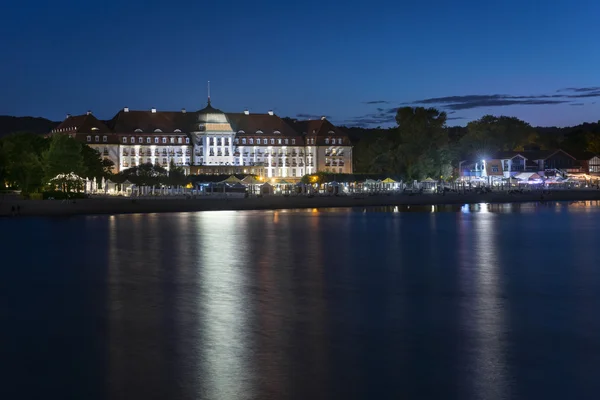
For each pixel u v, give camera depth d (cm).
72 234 8075
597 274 4925
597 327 3288
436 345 2973
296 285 4453
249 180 17800
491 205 15138
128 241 7250
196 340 3059
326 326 3312
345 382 2511
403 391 2423
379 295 4103
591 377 2555
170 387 2467
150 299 3994
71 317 3528
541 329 3250
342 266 5341
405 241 7238
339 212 12825
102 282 4600
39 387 2477
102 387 2472
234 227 9131
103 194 18550
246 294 4138
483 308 3728
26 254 6144
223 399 2361
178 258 5850
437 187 19525
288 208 14412
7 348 2948
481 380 2530
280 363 2723
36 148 17062
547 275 4881
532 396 2375
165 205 13450
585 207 14138
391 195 16862
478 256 5969
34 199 14462
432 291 4244
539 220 10350
